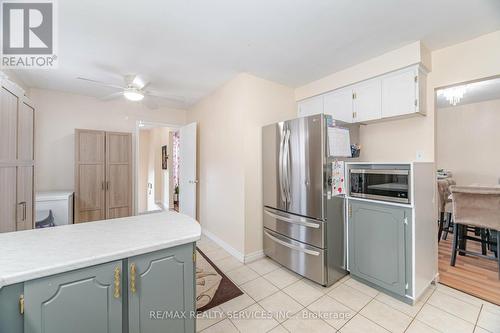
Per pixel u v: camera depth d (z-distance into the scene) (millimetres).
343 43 2145
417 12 1701
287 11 1686
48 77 2959
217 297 2068
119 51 2283
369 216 2184
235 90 2971
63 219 3082
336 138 2311
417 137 2367
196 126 3938
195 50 2270
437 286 2223
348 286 2250
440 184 3416
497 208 2328
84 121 3738
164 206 6266
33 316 922
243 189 2830
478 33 1964
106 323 1077
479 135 4309
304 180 2361
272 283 2318
